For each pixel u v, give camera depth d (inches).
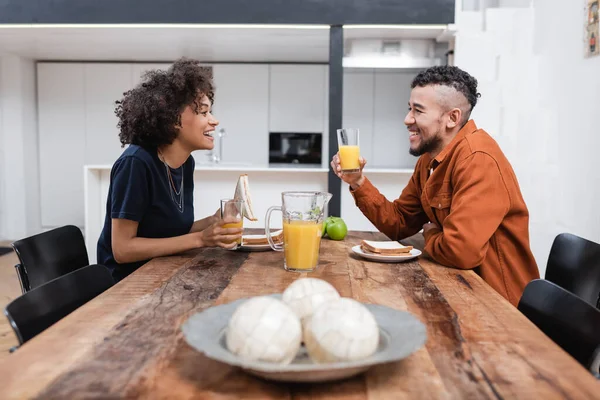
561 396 27.3
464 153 64.7
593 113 111.8
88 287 49.1
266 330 27.6
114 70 235.3
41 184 240.2
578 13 120.1
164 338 35.0
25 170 230.7
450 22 156.9
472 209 59.6
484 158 62.9
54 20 160.7
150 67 235.5
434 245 59.6
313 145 240.2
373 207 77.9
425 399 27.2
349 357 27.3
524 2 151.7
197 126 67.7
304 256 54.1
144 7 159.2
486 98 155.9
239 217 62.1
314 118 239.0
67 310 45.6
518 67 153.2
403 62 180.7
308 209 54.1
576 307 41.4
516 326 38.1
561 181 128.9
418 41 179.8
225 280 50.5
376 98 236.7
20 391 27.2
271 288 47.8
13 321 37.9
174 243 62.2
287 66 236.2
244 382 29.0
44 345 33.5
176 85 65.5
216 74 237.1
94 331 36.2
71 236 68.5
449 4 156.3
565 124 127.4
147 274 52.6
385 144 238.7
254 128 240.1
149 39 185.0
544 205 139.9
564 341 41.9
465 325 38.3
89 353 32.4
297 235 53.7
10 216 232.1
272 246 59.0
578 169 119.3
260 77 237.1
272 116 239.0
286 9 158.4
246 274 53.0
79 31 171.0
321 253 64.5
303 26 161.0
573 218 121.9
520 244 65.0
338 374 27.0
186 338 29.6
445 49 179.9
